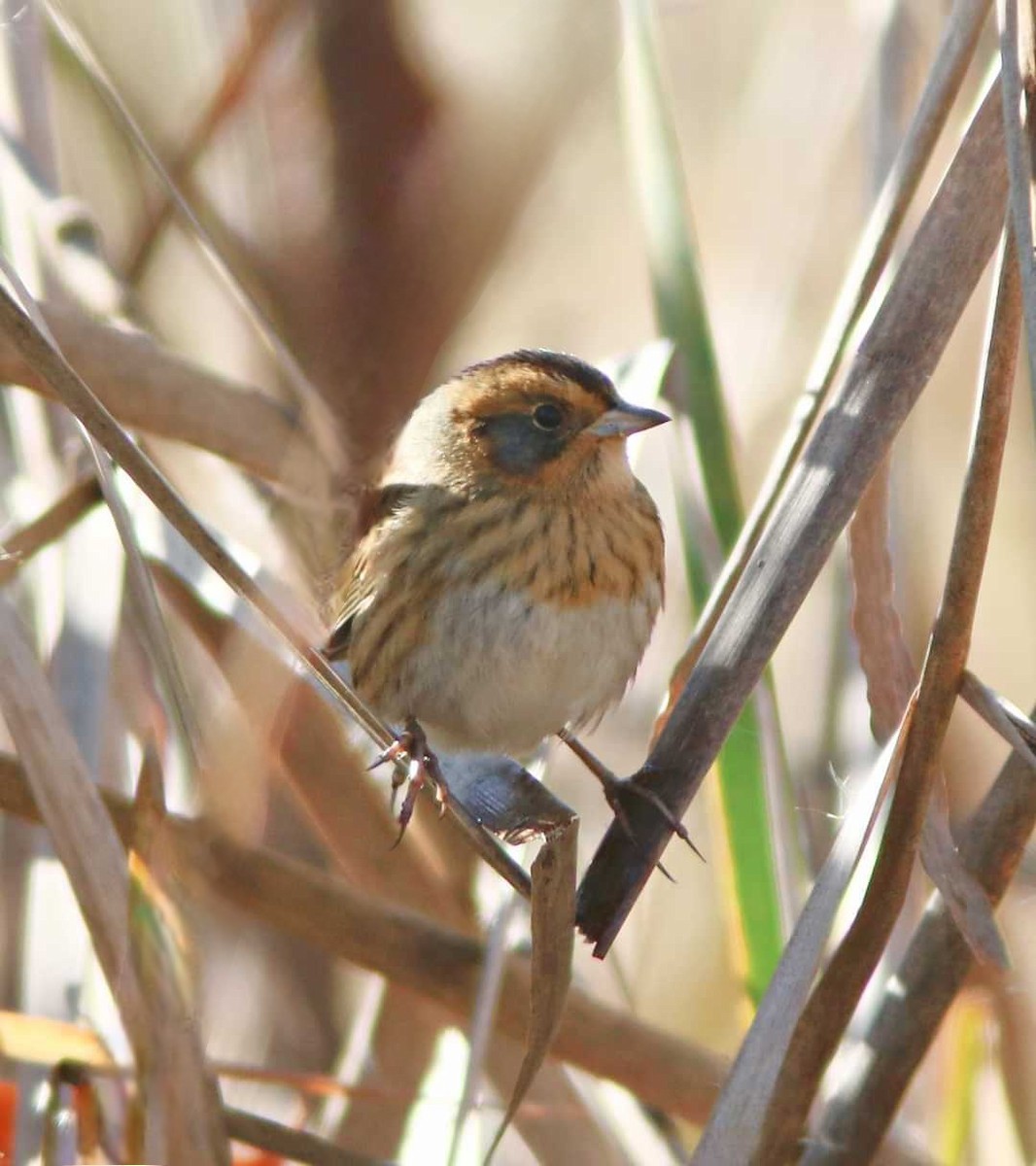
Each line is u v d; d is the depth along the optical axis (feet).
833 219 41.42
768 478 25.80
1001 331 21.06
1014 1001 30.07
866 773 31.86
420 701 31.12
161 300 39.55
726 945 35.47
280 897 26.81
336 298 41.60
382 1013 32.58
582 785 39.14
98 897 20.97
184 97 41.09
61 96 39.55
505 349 45.65
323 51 41.60
